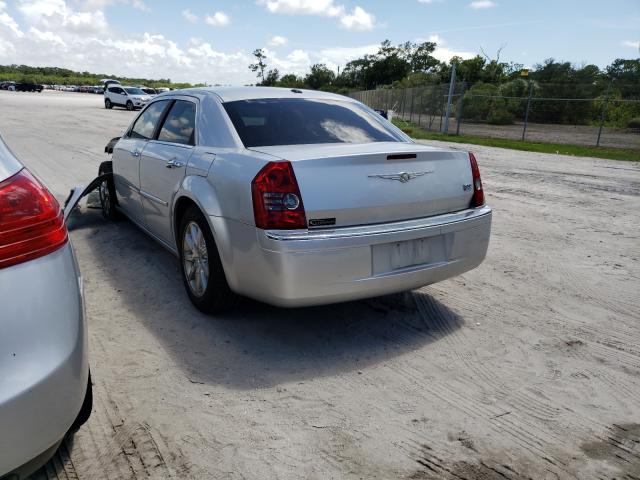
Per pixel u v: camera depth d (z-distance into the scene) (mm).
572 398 2729
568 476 2164
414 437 2379
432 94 25906
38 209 1701
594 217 6875
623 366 3068
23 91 73562
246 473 2127
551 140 20188
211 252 3246
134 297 3826
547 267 4809
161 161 3936
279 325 3445
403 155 3039
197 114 3758
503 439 2387
